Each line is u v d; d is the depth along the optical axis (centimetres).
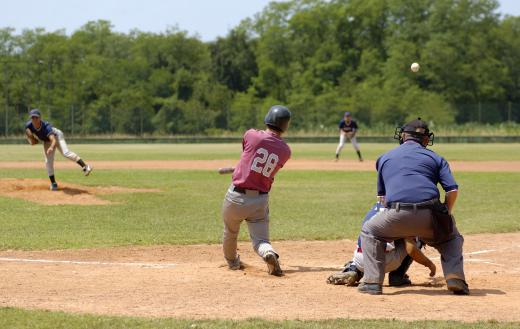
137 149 13162
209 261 2595
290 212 3988
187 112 19250
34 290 1994
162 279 2180
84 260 2559
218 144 16775
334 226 3478
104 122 18362
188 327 1553
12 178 5669
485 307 1820
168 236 3147
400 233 2006
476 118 19450
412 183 1986
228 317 1675
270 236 3183
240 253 2820
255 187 2291
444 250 2041
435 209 1970
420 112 19438
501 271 2425
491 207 4219
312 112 19275
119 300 1872
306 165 7975
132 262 2531
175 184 5588
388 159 2055
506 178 6231
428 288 2127
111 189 5081
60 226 3416
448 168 2030
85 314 1680
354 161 8775
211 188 5297
